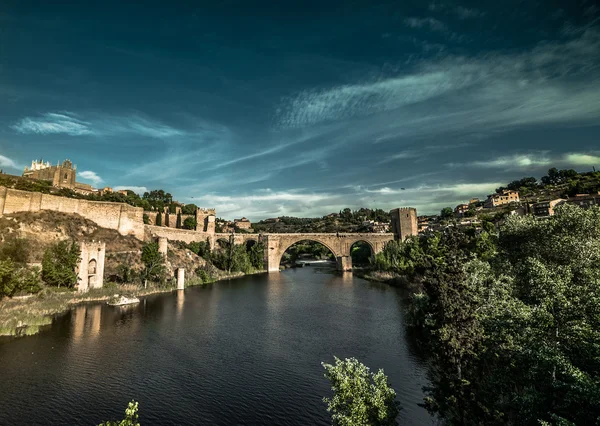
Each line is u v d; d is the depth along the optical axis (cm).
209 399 2894
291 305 6606
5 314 4869
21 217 7562
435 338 2881
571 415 1530
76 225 8588
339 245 14650
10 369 3316
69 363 3516
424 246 9756
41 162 16575
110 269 8000
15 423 2464
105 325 4903
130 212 10012
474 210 17262
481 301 2664
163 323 5125
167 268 9288
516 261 3838
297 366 3575
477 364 2319
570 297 1872
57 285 6625
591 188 12125
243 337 4525
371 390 2028
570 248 3005
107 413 2641
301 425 2544
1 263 5434
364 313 5862
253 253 13750
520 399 1716
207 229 14262
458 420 2170
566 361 1555
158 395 2941
